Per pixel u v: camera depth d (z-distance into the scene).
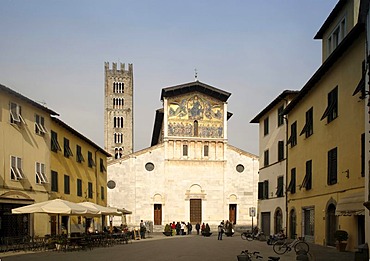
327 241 29.62
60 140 42.16
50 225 38.34
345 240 26.05
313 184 33.19
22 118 34.41
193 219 72.56
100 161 57.94
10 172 32.38
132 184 71.88
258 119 53.81
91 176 52.91
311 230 33.84
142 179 72.19
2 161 31.36
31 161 35.66
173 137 73.38
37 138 36.91
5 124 32.00
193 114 74.38
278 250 29.98
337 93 27.94
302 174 36.47
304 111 36.16
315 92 32.91
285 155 42.66
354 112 24.95
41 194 36.94
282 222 43.44
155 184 72.44
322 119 29.89
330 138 29.28
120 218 69.94
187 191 72.94
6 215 31.95
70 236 34.22
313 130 33.31
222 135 74.62
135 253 28.92
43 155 37.88
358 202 23.30
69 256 26.59
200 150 74.12
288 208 41.12
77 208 30.66
